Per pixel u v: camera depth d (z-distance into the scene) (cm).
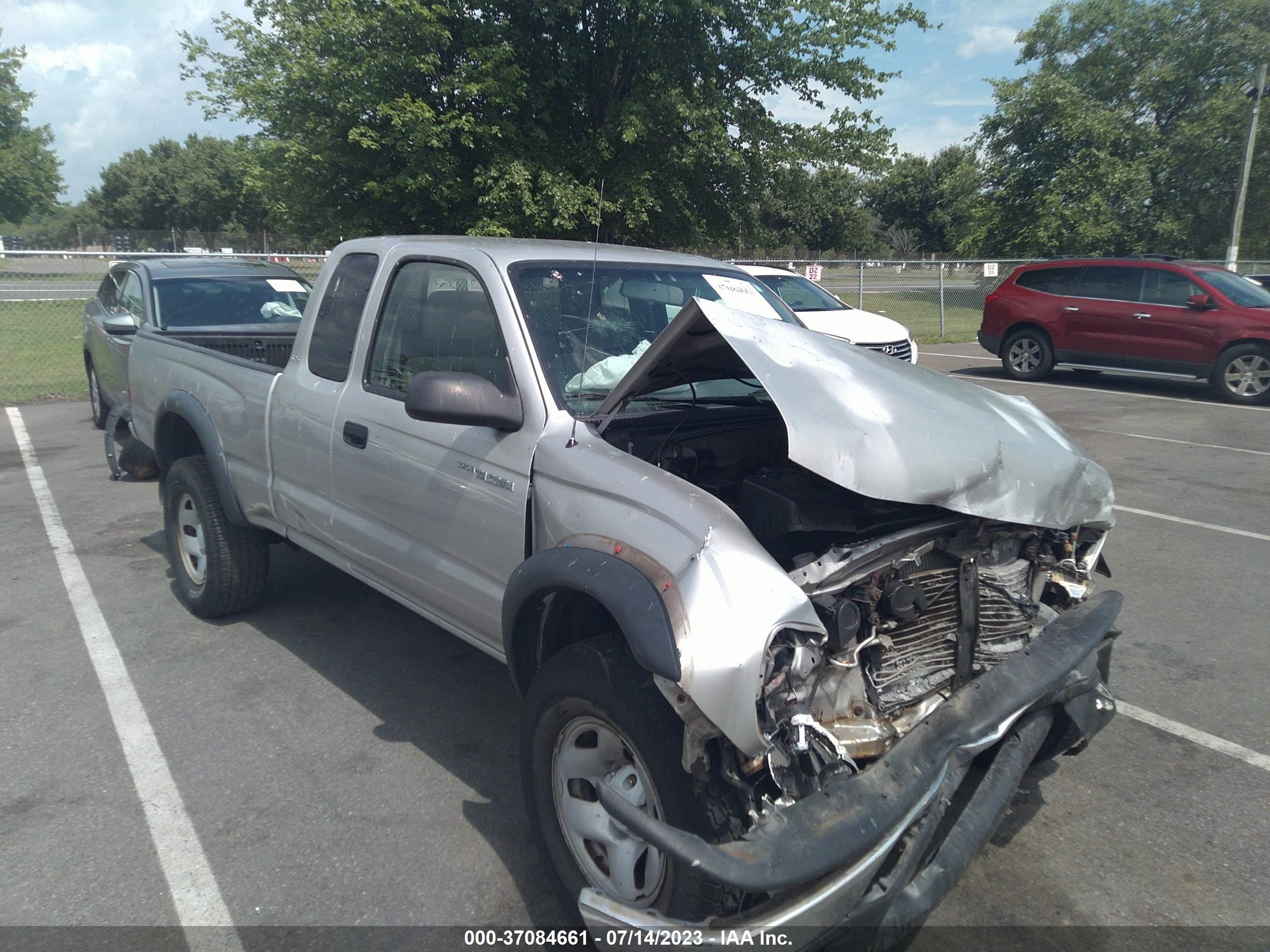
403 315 377
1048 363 1459
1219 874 314
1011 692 270
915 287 2214
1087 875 314
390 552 370
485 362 335
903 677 273
